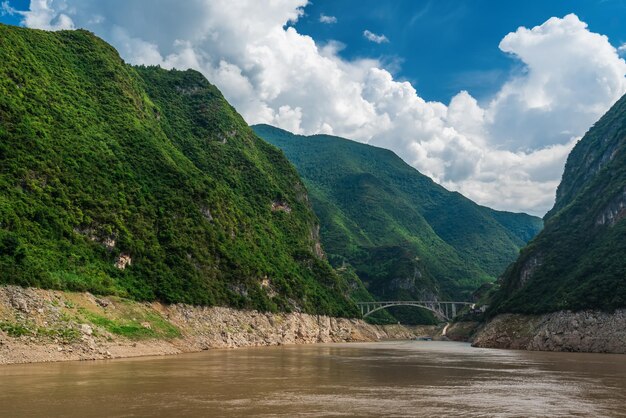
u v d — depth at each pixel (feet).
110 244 334.65
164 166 454.40
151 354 272.92
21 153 324.39
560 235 551.59
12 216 276.62
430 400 148.46
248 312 436.35
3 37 419.13
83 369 194.08
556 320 415.03
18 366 193.77
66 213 318.04
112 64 537.65
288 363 260.62
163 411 124.16
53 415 116.26
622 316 376.89
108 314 278.67
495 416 125.90
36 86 406.41
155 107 611.88
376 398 150.71
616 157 579.89
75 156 371.35
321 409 131.44
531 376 214.90
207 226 449.06
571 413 130.62
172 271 370.73
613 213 494.59
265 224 615.98
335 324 628.28
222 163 643.86
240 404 136.26
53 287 256.73
